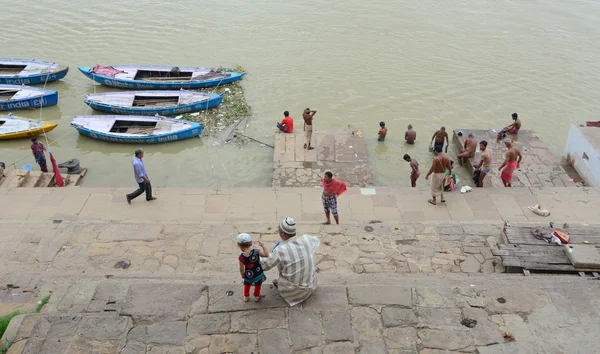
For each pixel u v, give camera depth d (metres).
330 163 15.67
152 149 17.22
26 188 12.59
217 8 29.77
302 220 11.67
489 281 8.02
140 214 11.77
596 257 8.36
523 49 25.30
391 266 9.16
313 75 22.08
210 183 15.45
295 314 6.70
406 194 12.62
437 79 21.98
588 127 15.55
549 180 14.77
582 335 6.48
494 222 11.03
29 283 7.98
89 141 17.67
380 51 24.55
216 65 22.91
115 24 27.36
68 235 10.02
